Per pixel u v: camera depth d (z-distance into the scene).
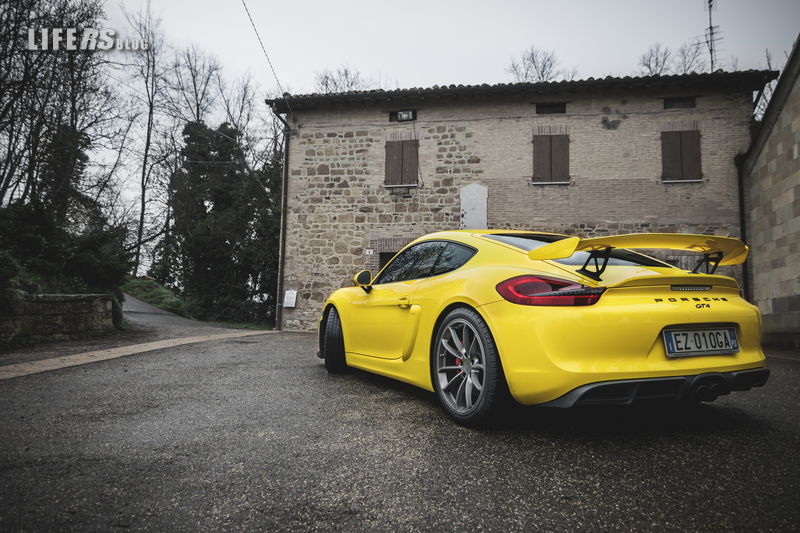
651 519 1.31
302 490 1.51
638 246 2.04
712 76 9.31
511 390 2.00
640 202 9.78
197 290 18.08
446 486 1.54
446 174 10.45
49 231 7.63
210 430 2.16
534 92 10.05
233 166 19.53
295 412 2.48
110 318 7.51
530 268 2.15
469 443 1.96
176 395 2.91
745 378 2.01
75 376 3.60
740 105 9.63
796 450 1.88
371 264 10.51
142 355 4.86
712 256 2.32
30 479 1.59
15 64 10.81
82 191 13.99
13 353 5.00
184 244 18.23
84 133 13.37
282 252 10.77
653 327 1.86
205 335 7.45
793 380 3.64
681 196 9.69
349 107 10.90
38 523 1.28
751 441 1.99
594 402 1.82
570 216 9.98
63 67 12.04
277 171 17.97
